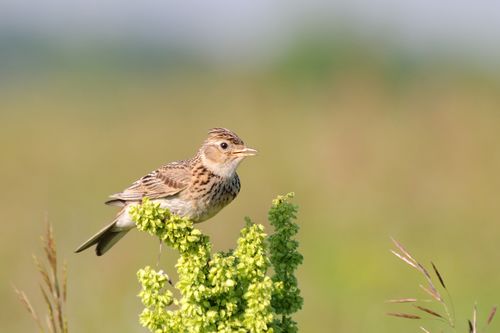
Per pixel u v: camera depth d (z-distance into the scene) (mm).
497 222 15414
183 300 5367
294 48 38344
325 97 29688
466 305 11742
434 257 13664
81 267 12727
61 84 42344
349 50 37812
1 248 14375
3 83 44031
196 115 27438
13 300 12055
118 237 8477
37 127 27453
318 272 13250
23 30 55000
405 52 37312
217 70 43062
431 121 22859
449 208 16250
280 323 5629
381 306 11766
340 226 15406
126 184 19156
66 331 6051
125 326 10688
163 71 47156
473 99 25828
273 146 21578
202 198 8312
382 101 27703
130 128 26172
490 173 18203
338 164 19062
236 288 5457
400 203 16703
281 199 5754
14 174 20188
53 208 16938
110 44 53312
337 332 11023
